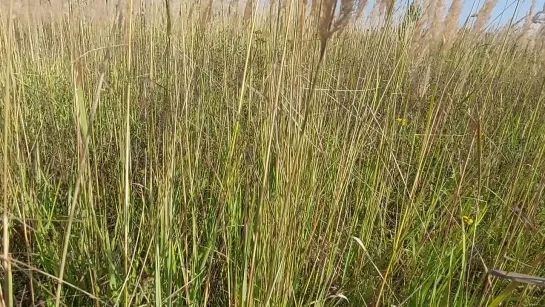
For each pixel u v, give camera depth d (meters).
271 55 1.80
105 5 2.54
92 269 1.80
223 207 1.86
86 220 1.81
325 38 1.26
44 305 1.75
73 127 2.56
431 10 2.12
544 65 3.69
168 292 1.65
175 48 2.01
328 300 2.04
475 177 2.68
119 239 2.01
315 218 1.90
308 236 2.08
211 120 2.86
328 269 1.88
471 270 2.30
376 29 3.12
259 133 2.04
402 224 1.80
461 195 2.41
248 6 2.30
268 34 2.12
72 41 1.91
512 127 3.58
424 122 2.93
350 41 3.23
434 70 2.90
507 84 4.09
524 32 3.44
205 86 2.95
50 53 3.98
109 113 2.65
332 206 2.03
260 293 1.67
